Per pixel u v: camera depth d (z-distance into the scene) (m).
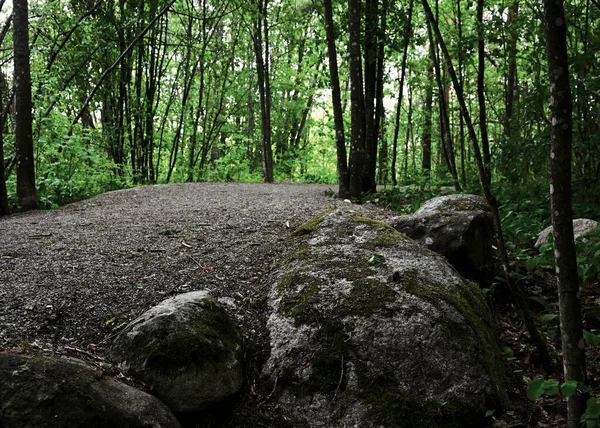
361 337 3.10
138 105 12.11
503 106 14.45
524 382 3.38
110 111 12.42
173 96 14.22
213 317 3.12
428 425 2.77
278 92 19.59
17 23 6.46
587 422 2.13
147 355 2.74
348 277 3.58
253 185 10.38
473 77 12.23
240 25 13.97
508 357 3.56
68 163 8.36
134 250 4.26
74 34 9.55
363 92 8.58
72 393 2.19
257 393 2.99
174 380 2.70
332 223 4.55
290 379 3.02
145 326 2.86
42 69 8.24
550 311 4.24
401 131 18.91
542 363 3.59
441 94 4.86
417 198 7.51
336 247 4.10
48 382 2.18
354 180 7.67
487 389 3.01
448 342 3.10
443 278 3.68
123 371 2.72
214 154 18.31
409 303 3.27
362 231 4.34
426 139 15.92
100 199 7.59
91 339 3.00
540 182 7.23
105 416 2.21
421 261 3.82
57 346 2.82
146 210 6.20
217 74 15.64
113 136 11.91
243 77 16.12
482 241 4.64
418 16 10.80
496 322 4.12
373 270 3.65
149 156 13.16
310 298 3.41
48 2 9.02
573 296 2.19
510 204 6.63
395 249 3.97
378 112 8.70
